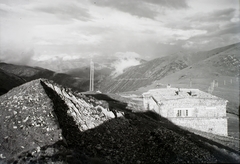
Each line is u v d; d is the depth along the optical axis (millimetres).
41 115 25562
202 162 25141
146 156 24984
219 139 41844
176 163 23969
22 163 18219
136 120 37406
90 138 26141
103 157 23047
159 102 47375
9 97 29844
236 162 27594
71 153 19922
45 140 21750
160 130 33125
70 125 26969
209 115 48219
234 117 74688
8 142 21453
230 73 193375
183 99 47781
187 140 30891
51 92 32000
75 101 33656
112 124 31422
